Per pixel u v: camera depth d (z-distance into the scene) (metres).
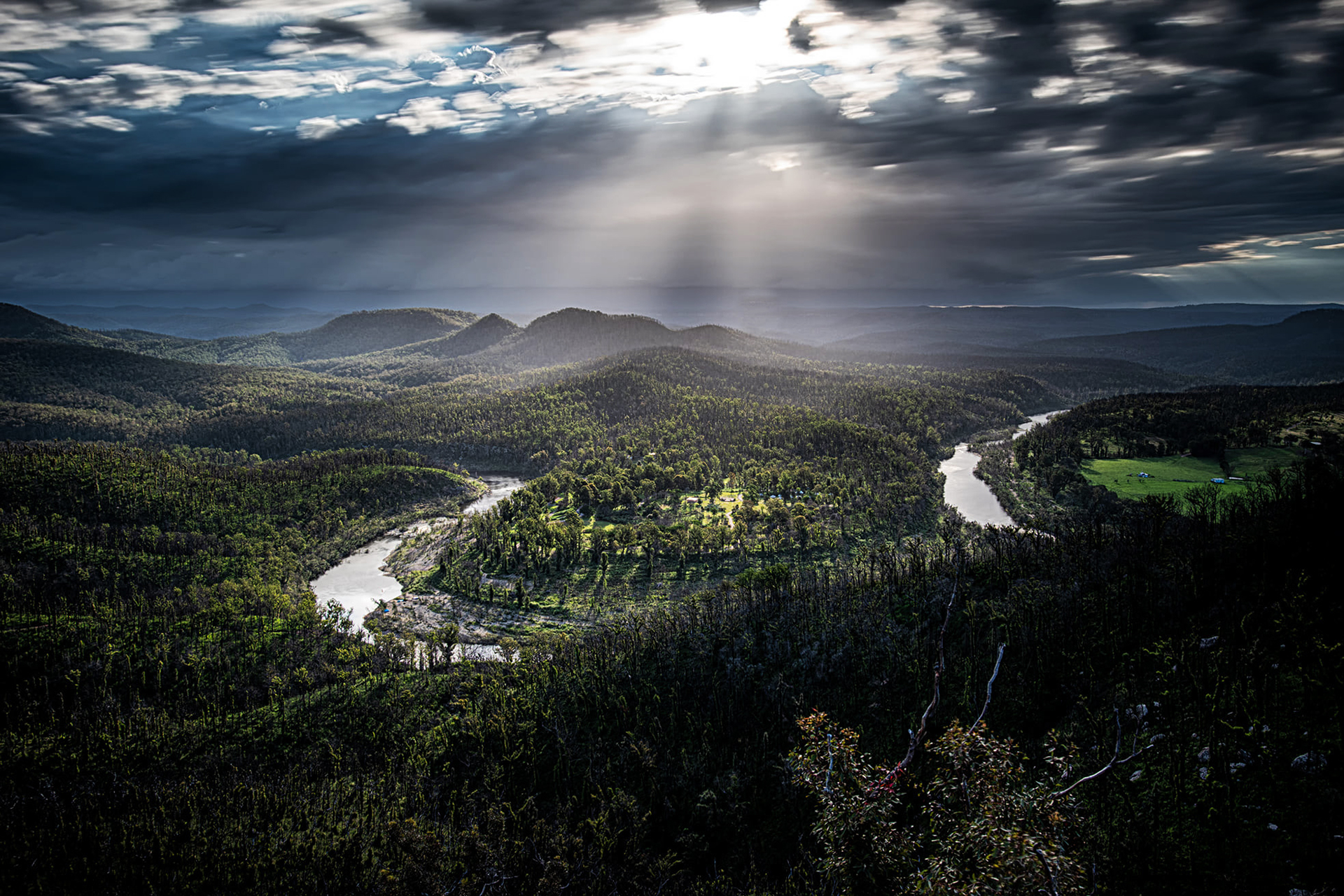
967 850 40.81
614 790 139.88
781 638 171.12
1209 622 135.88
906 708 146.62
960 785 43.84
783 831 131.25
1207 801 100.94
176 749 165.88
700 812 134.62
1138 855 96.69
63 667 190.00
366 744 168.62
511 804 142.38
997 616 157.88
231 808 144.50
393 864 126.75
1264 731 106.56
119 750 162.88
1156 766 108.88
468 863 123.62
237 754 165.00
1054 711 133.62
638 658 175.38
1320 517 158.62
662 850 132.12
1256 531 160.00
